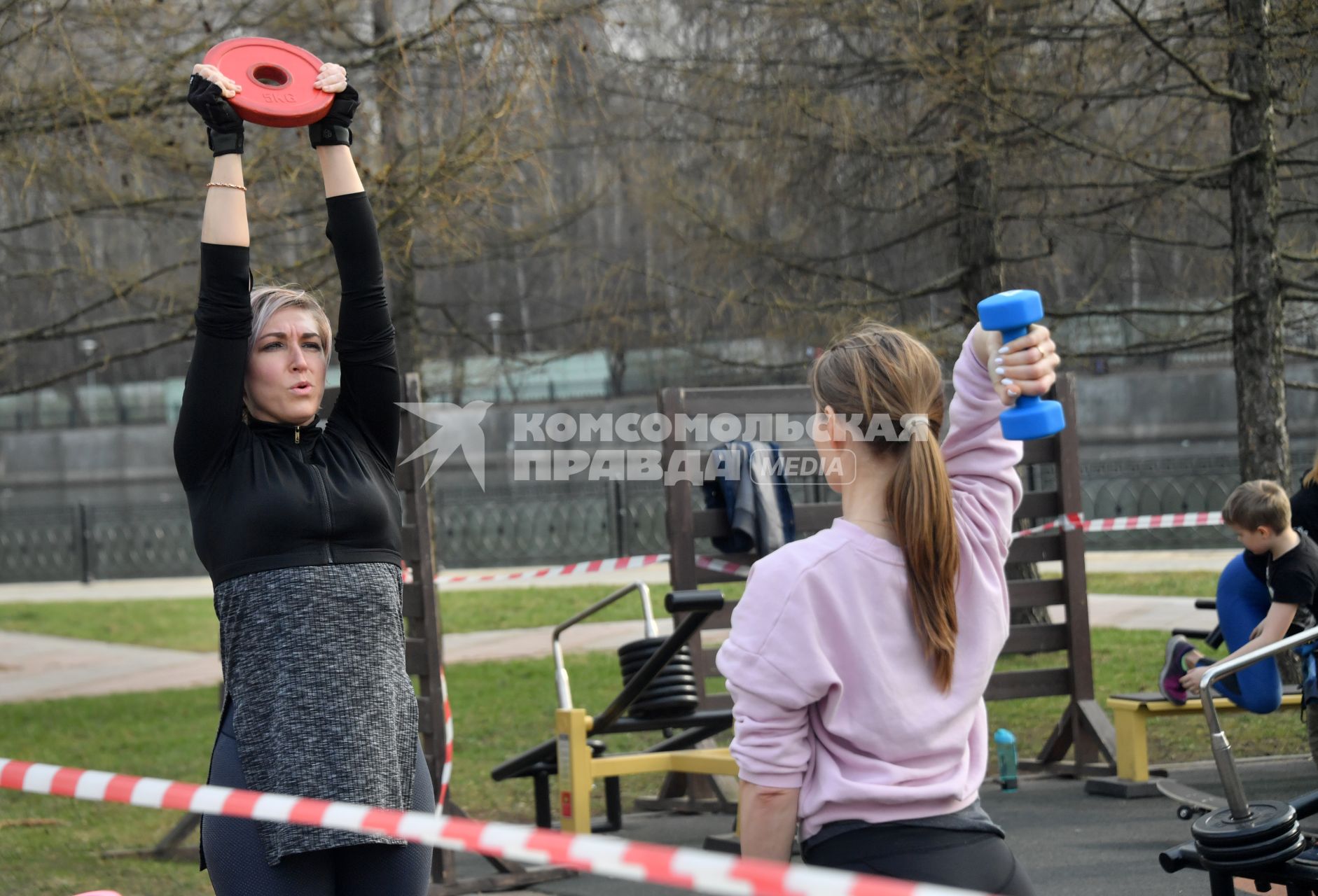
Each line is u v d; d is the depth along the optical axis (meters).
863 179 35.25
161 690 36.34
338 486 8.30
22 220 29.09
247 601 7.92
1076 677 22.38
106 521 96.50
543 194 28.33
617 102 36.94
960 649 6.71
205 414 8.09
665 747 19.41
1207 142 33.22
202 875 17.56
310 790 7.59
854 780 6.45
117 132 25.36
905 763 6.50
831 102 32.41
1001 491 7.16
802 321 34.19
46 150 25.80
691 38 35.62
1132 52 29.91
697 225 36.19
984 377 7.21
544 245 38.59
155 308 30.91
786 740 6.45
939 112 32.44
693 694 18.06
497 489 88.38
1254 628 17.62
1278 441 28.17
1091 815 18.81
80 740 28.98
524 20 25.48
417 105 27.38
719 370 41.28
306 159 26.02
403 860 7.99
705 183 37.03
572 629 43.25
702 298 37.75
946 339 33.12
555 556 68.56
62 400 172.50
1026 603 22.62
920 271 38.12
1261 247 28.33
